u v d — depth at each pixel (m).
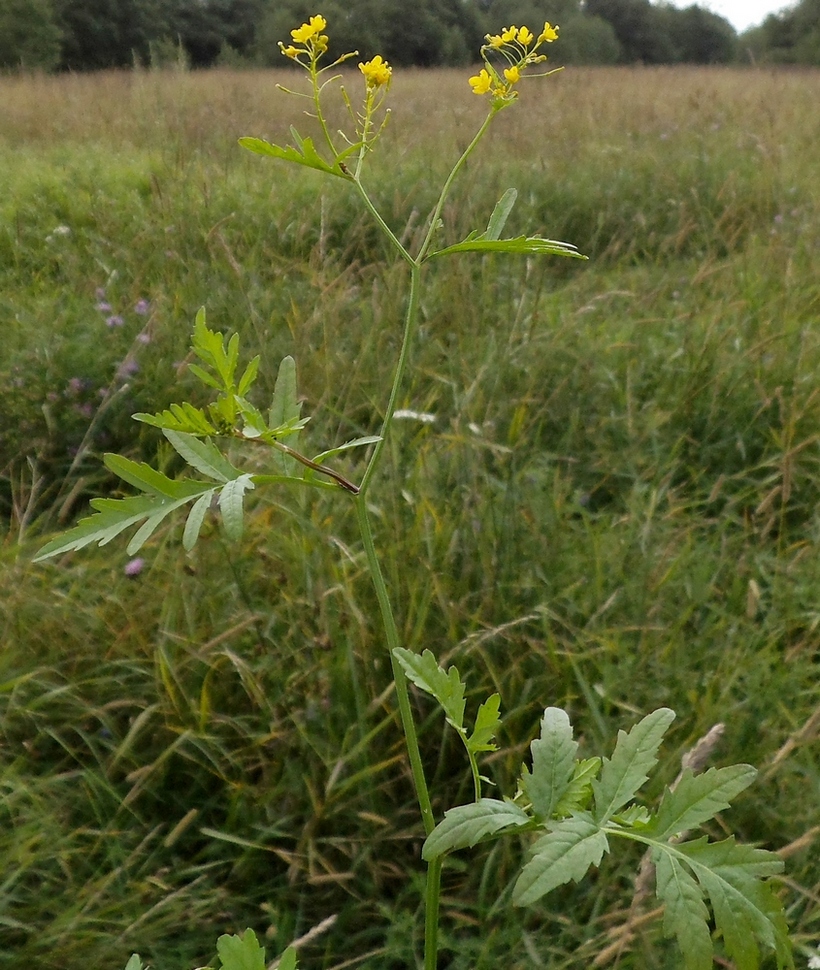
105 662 0.44
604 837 0.20
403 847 0.40
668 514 0.57
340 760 0.38
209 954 0.36
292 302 0.70
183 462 0.64
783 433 0.64
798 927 0.34
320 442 0.61
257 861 0.39
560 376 0.72
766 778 0.39
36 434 0.66
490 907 0.38
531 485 0.59
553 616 0.46
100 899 0.37
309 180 1.18
